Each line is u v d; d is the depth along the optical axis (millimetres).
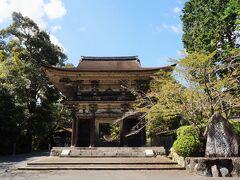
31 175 12680
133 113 21547
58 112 44188
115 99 24625
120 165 15250
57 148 21422
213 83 15203
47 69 23781
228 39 21141
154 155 20078
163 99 17125
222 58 18516
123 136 23781
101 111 24484
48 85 39156
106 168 14438
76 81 25094
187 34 25109
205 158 12953
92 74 24312
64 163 15461
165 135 26938
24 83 33062
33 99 36562
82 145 24672
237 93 17172
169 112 17438
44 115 37906
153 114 18609
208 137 14664
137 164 15477
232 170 12578
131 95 24750
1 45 38000
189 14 25328
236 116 21484
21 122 31828
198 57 14836
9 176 12414
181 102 16766
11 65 33312
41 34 39938
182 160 15297
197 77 15930
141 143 23469
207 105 15609
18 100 32188
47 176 12336
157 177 11992
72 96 26688
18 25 38656
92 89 24969
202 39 22031
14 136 30094
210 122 14906
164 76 21719
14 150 29750
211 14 21672
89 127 25156
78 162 15734
